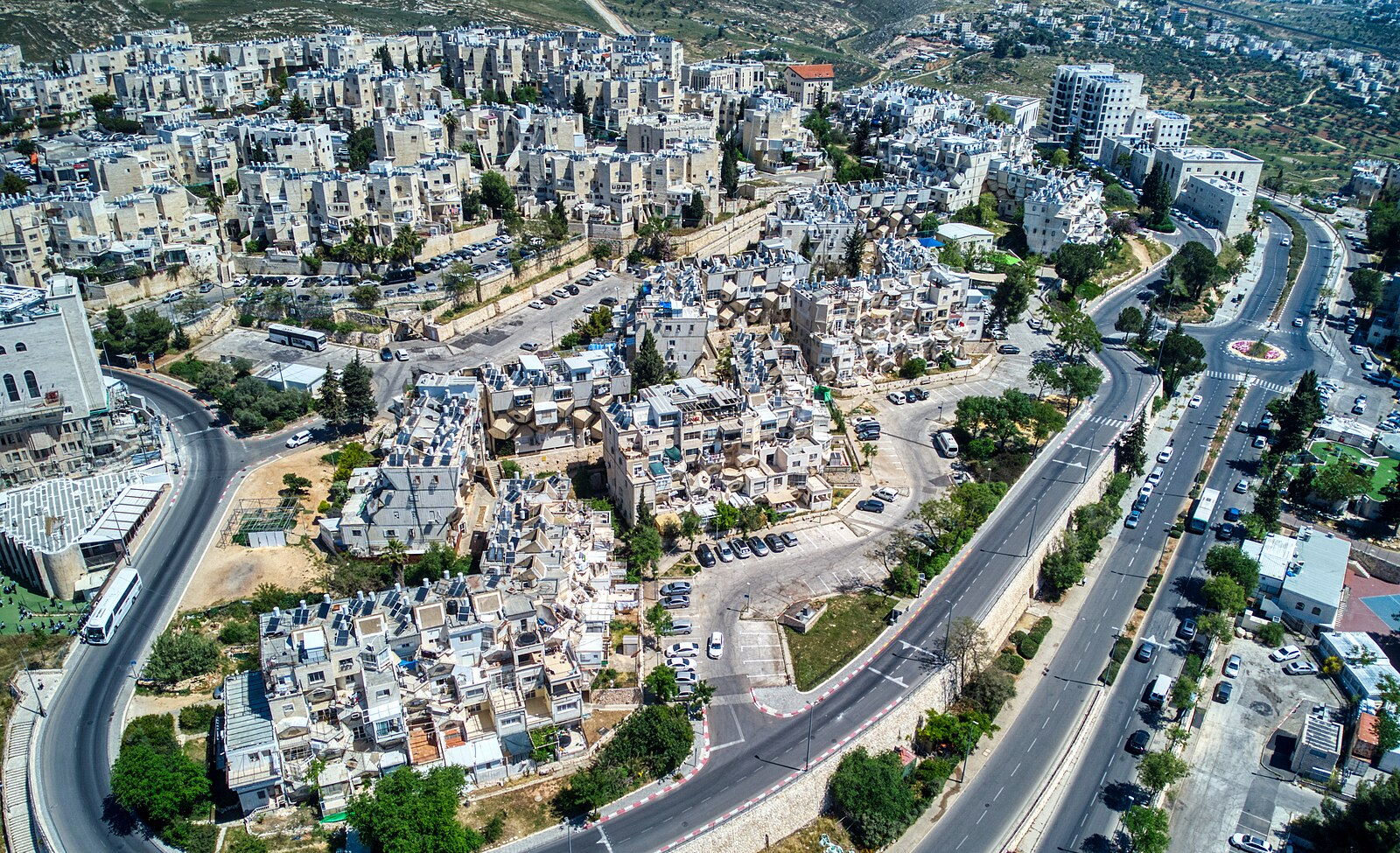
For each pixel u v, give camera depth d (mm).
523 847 142500
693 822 147125
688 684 172375
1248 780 171625
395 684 150625
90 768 151000
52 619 181000
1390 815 153500
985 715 177875
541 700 163250
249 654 171375
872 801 154625
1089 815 163625
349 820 140500
